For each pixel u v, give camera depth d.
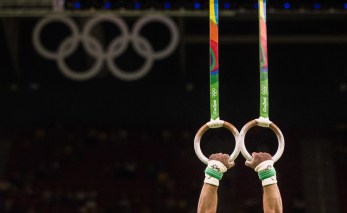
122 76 43.06
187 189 49.12
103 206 47.59
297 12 25.20
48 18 43.44
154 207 47.59
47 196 47.59
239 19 48.44
